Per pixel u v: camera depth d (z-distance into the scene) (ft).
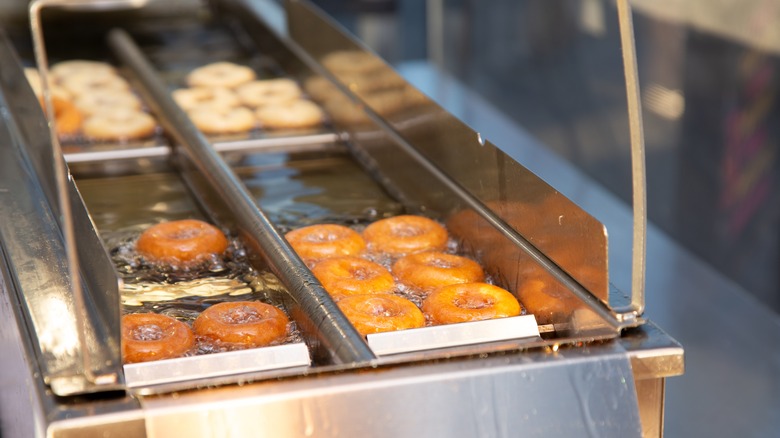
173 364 4.40
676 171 11.53
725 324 9.54
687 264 10.75
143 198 7.57
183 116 8.33
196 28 11.80
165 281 6.16
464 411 4.36
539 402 4.45
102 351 4.40
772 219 9.91
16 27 11.21
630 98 4.55
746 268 10.44
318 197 7.63
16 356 4.96
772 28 9.57
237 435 4.11
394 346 4.77
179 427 4.05
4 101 8.15
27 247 5.56
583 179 13.29
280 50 10.45
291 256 5.71
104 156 8.27
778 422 8.09
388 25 17.21
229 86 9.98
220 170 7.10
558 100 13.91
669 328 9.42
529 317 5.01
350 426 4.24
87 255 5.02
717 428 8.04
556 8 13.67
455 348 4.81
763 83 9.80
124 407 4.03
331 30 9.09
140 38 11.43
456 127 6.56
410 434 4.30
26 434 5.03
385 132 7.84
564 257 5.19
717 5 10.39
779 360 8.95
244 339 5.25
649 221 12.25
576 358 4.51
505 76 15.40
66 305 4.90
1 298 5.48
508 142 14.60
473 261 6.22
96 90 9.71
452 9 16.60
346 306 5.41
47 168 6.21
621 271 10.51
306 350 4.59
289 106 9.27
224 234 6.91
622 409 4.52
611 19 12.35
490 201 6.16
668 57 11.37
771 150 9.79
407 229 6.72
